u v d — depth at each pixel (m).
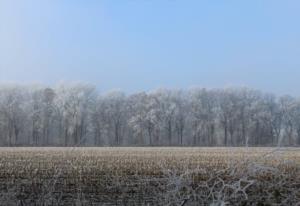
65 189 22.12
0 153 40.75
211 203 15.05
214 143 97.75
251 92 97.94
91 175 26.27
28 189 21.89
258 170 16.28
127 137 97.44
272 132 93.62
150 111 95.75
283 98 93.00
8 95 94.62
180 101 98.56
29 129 95.75
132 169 28.59
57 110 94.06
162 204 17.30
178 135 97.81
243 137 96.12
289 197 18.23
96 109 95.25
